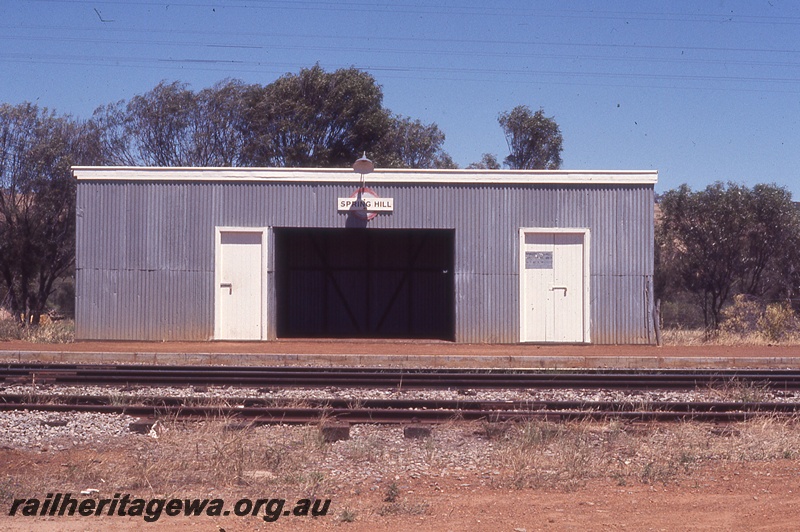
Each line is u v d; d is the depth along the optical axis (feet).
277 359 63.41
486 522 22.81
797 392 47.88
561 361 63.00
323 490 26.25
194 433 34.12
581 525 22.50
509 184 77.71
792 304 108.58
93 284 77.25
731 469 29.19
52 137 114.11
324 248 94.73
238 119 140.26
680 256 114.11
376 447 32.58
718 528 22.26
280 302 86.33
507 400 43.21
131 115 135.95
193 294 77.20
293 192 77.20
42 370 52.42
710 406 41.34
